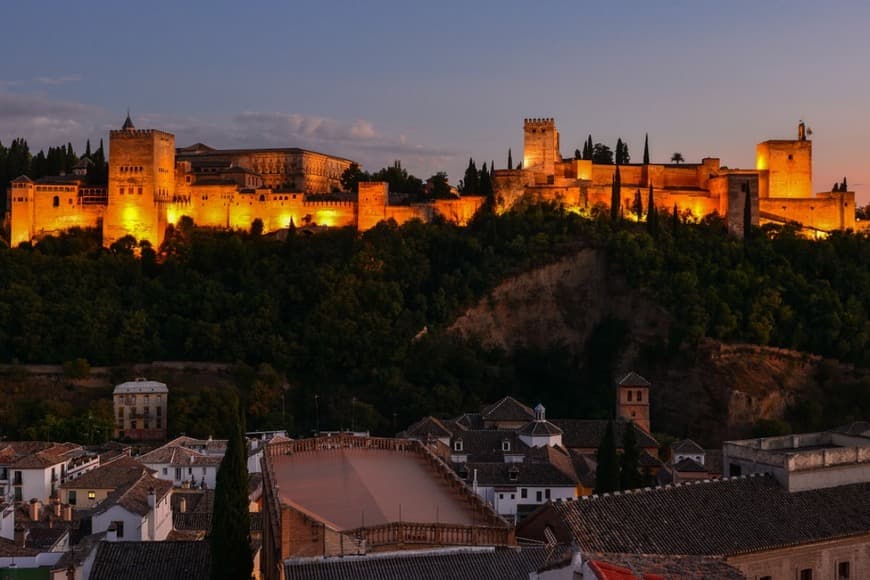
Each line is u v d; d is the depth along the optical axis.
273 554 75.06
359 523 74.06
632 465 141.62
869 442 105.19
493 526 73.94
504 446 176.38
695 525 85.12
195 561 92.25
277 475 91.50
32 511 122.12
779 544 84.44
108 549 94.00
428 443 163.38
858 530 88.00
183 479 158.88
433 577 67.12
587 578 54.00
